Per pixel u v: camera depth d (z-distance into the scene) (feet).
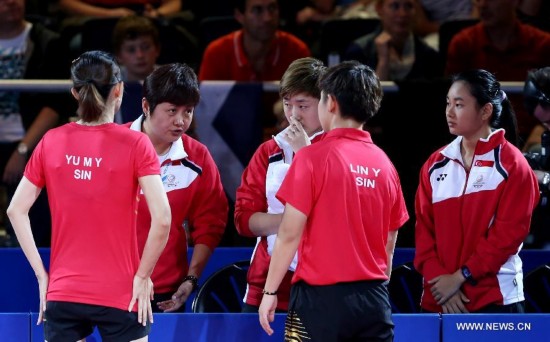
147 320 43.09
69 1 86.48
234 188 63.82
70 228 41.93
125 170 41.81
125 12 85.97
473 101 48.96
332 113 42.86
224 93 63.21
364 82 42.27
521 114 63.77
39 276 43.14
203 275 60.54
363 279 41.91
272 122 64.75
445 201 50.31
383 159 43.09
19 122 67.62
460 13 86.74
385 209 42.83
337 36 78.69
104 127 42.47
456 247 50.21
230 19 82.33
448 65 76.84
